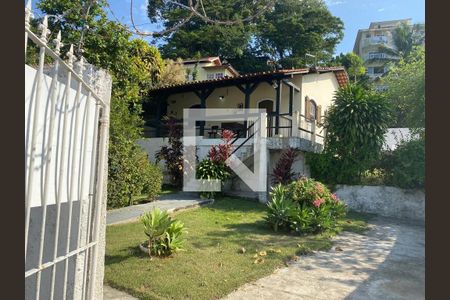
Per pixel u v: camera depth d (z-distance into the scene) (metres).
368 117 11.53
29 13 1.78
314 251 6.42
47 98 2.18
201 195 11.34
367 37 51.81
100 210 3.13
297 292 4.48
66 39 9.66
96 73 3.13
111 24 10.83
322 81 18.25
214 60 25.69
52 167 2.28
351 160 11.70
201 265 5.15
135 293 4.16
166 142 15.18
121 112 9.70
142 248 5.60
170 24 11.01
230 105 17.56
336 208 8.33
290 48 33.66
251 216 9.30
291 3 33.56
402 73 15.24
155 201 10.41
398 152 11.31
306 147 13.04
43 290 2.92
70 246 2.86
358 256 6.29
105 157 3.21
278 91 14.16
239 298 4.20
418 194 10.72
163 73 20.25
